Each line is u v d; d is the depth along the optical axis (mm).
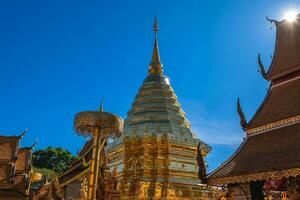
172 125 37656
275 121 16797
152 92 41281
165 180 33844
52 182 22062
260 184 17406
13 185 47906
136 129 37062
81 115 12938
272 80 19328
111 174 24375
